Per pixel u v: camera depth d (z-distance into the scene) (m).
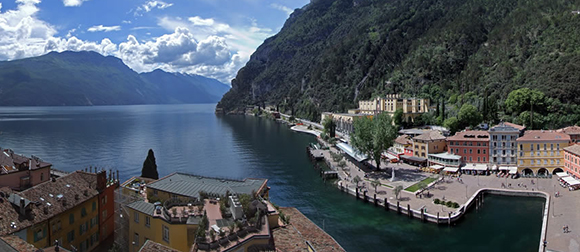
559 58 196.75
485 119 178.62
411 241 77.38
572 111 162.38
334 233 82.12
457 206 92.06
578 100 165.25
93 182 63.22
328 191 115.62
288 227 53.47
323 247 54.22
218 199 56.03
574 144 117.62
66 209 53.62
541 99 166.88
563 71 179.50
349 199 106.75
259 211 48.56
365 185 117.00
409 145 151.75
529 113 163.50
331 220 89.94
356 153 150.12
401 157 149.38
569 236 72.75
